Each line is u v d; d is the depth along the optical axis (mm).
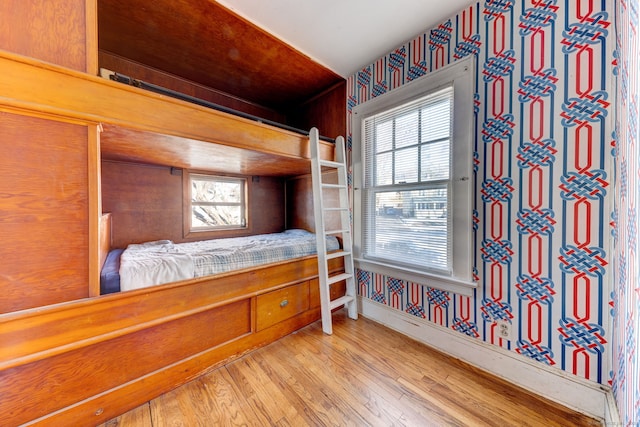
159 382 1465
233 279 1825
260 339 1984
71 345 1173
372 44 2209
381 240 2471
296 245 2406
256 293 1948
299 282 2293
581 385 1372
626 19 1010
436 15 1868
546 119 1470
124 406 1342
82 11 1188
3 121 1031
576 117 1366
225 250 2072
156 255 1809
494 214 1694
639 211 789
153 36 2076
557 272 1450
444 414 1353
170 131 1457
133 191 2479
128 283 1381
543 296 1503
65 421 1177
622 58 1099
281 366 1761
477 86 1747
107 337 1271
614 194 1242
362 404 1420
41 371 1130
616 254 1217
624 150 1041
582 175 1354
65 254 1172
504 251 1654
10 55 1021
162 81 2629
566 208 1412
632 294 868
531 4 1506
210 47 2225
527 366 1560
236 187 3316
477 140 1758
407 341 2121
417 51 2104
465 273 1811
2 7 1031
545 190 1483
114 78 1317
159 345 1480
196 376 1620
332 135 2980
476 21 1742
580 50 1345
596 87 1296
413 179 2176
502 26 1626
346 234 2594
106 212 2318
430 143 2045
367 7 1792
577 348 1387
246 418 1320
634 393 844
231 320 1823
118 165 2391
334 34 2078
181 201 2785
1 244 1038
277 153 2074
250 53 2318
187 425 1277
